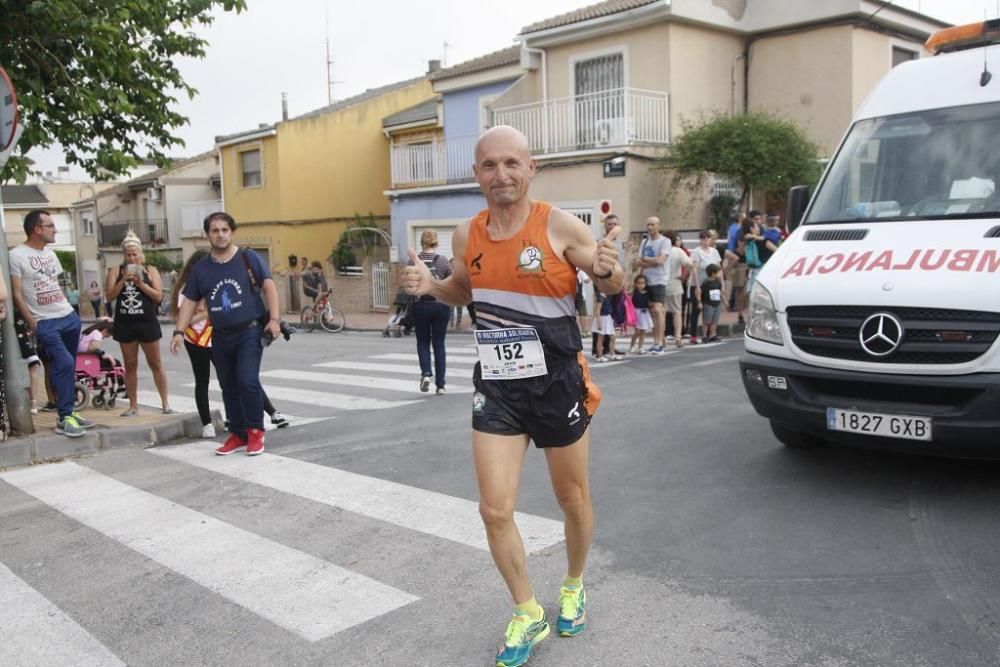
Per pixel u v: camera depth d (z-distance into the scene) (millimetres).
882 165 6191
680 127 20359
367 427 7934
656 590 4027
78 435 7090
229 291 6746
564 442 3400
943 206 5676
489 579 4242
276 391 10727
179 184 39156
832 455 6105
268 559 4621
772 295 5539
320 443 7320
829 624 3617
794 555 4348
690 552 4461
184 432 7750
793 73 21297
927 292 4852
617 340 14516
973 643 3408
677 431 7137
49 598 4234
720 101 21438
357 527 5062
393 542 4793
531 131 21719
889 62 21578
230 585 4297
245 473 6363
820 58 20797
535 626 3434
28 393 7125
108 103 10445
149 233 40312
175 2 11852
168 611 4035
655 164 19516
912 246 5281
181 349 17797
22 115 9766
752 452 6324
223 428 8195
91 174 11867
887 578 4035
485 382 3396
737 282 15992
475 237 3400
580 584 3699
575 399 3375
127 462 6824
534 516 5094
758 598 3891
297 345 17500
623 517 5043
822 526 4727
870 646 3422
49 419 8047
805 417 5297
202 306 7723
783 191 18625
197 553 4750
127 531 5148
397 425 7961
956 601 3770
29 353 8500
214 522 5258
